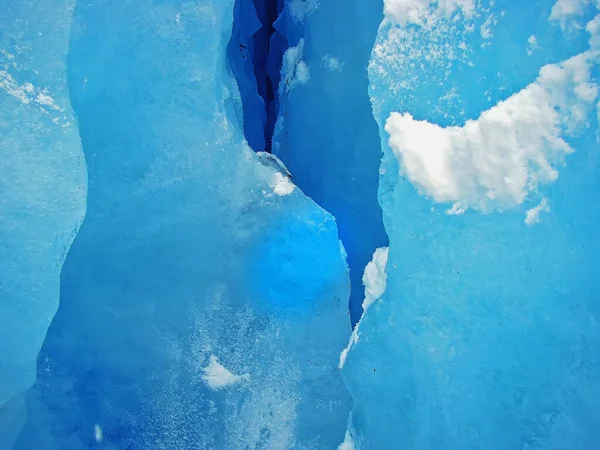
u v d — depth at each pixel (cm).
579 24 160
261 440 232
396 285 203
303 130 335
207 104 249
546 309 170
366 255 286
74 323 236
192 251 247
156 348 238
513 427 173
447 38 188
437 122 189
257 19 438
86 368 235
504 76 175
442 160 183
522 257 172
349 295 264
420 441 193
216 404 233
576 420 163
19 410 223
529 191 168
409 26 197
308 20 336
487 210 175
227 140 255
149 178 244
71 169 228
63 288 237
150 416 233
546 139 164
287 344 244
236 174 259
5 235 216
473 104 181
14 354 219
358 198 295
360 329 226
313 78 326
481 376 180
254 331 243
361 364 218
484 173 173
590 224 162
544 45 166
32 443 225
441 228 186
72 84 234
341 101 306
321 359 244
